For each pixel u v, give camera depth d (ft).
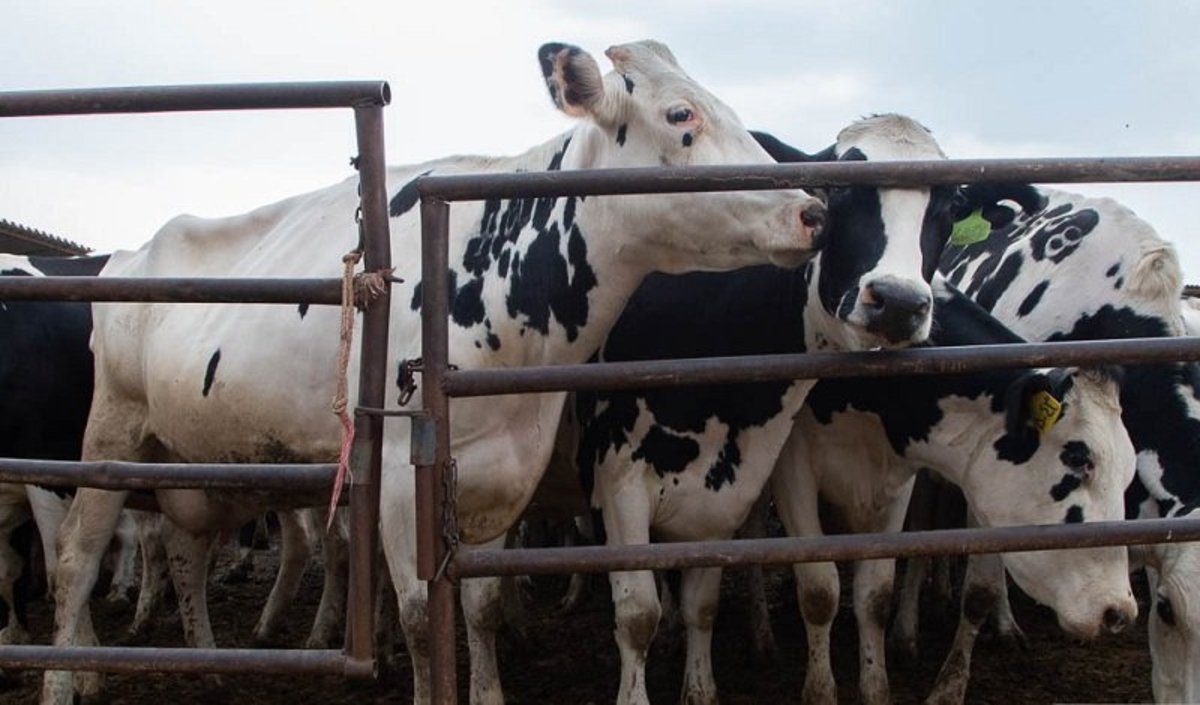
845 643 20.83
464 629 22.24
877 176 9.36
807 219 11.38
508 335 12.94
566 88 12.10
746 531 19.35
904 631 19.42
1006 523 14.61
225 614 24.06
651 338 15.06
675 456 14.52
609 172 9.23
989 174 9.44
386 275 9.34
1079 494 14.14
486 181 9.19
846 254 12.06
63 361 18.93
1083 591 13.80
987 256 20.80
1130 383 15.85
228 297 9.38
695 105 12.10
